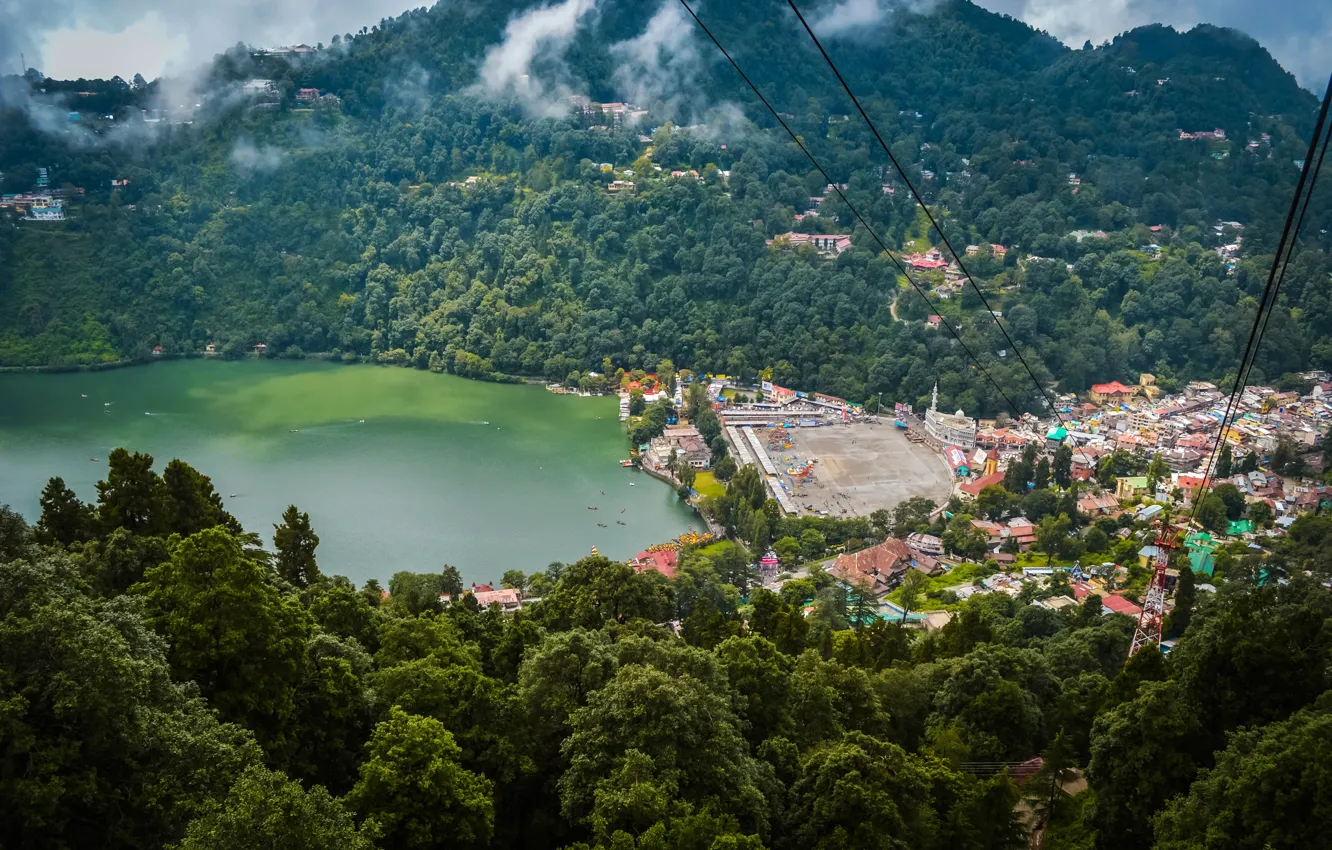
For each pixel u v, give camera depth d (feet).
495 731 233.76
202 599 216.54
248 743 184.65
